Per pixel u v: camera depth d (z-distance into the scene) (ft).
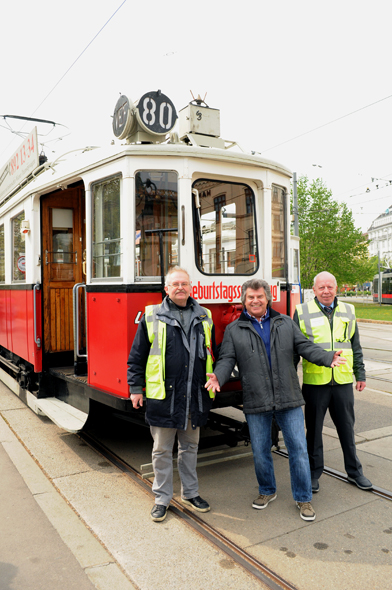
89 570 8.36
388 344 39.14
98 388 13.17
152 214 12.15
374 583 7.98
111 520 10.16
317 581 8.02
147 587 7.87
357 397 21.09
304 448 10.34
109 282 12.64
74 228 18.06
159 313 10.28
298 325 11.69
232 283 12.87
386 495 11.28
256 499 10.91
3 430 16.56
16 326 19.53
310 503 10.43
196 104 14.28
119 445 15.03
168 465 10.36
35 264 17.19
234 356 10.53
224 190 13.07
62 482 12.16
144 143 12.67
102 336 12.91
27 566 8.51
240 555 8.76
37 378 17.87
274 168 13.66
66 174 14.46
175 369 10.07
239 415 18.33
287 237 14.48
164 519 10.20
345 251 98.68
